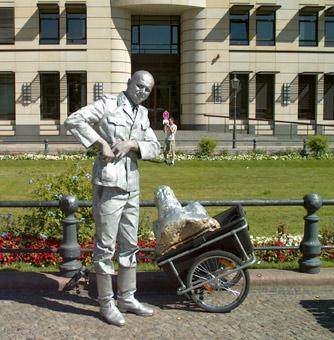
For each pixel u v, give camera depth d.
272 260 8.12
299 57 40.00
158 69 42.00
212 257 6.22
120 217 5.97
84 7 38.47
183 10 39.69
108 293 6.00
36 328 5.80
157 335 5.66
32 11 38.53
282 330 5.80
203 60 39.47
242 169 24.78
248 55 39.69
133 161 5.99
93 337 5.59
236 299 6.32
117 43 38.97
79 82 39.44
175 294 7.01
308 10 39.59
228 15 39.34
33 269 7.71
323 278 7.23
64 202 7.09
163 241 6.27
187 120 40.31
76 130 5.71
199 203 6.80
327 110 40.69
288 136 38.75
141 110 6.06
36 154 29.22
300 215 13.08
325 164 26.89
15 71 38.97
